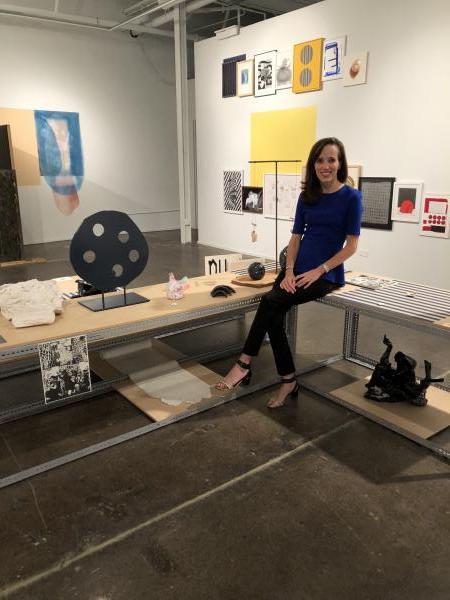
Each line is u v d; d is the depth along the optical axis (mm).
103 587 1691
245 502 2098
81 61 8742
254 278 3180
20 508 2074
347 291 2932
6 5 7484
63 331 2281
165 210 10516
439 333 2316
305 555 1815
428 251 5180
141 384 3088
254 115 6945
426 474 2283
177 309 2627
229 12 9453
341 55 5594
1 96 8062
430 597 1642
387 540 1885
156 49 9641
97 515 2029
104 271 2598
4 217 7055
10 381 3295
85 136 9047
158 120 10008
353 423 2717
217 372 3367
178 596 1652
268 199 7020
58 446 2516
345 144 5793
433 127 4926
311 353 3680
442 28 4676
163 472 2301
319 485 2205
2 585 1700
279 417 2777
